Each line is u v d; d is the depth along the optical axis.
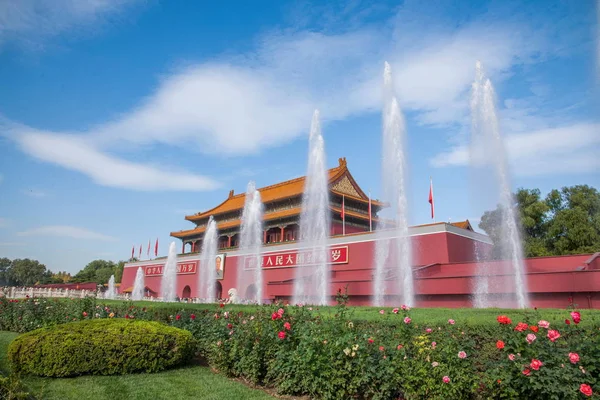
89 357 12.20
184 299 61.00
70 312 20.91
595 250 44.53
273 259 51.28
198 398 10.36
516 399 7.89
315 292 39.28
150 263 76.19
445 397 8.40
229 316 14.12
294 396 10.59
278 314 11.64
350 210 55.31
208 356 14.11
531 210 50.81
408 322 10.01
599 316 11.90
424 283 29.64
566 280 23.72
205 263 63.09
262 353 11.59
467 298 27.48
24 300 23.91
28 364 11.98
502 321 8.65
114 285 99.00
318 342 10.05
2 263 132.62
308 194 53.25
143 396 10.45
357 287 33.94
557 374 7.45
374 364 9.41
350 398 9.56
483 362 9.01
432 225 36.28
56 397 10.22
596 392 7.38
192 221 76.44
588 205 48.91
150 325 13.57
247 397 10.48
